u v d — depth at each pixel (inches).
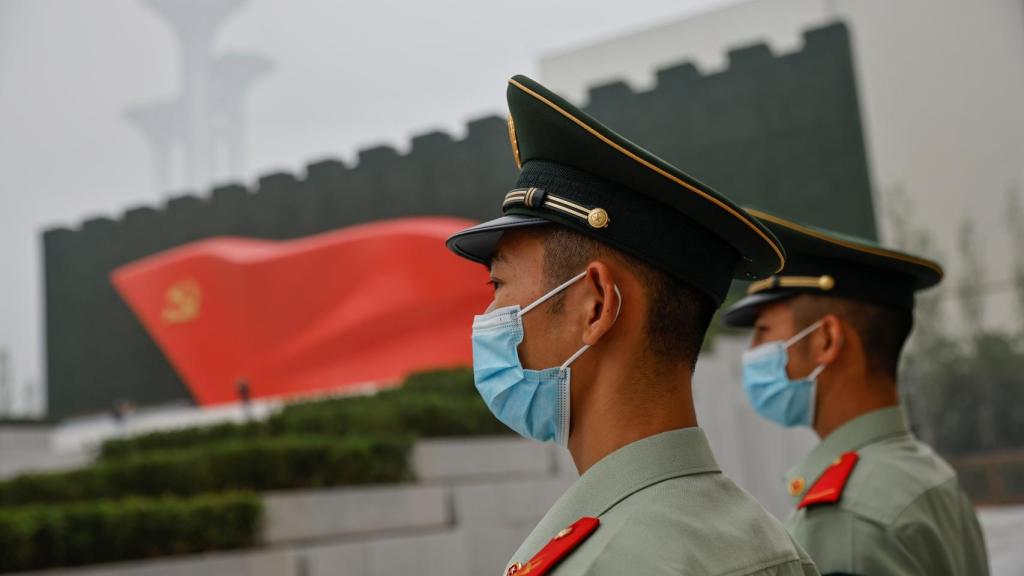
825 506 97.5
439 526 327.6
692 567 52.8
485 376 64.0
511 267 63.5
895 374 107.3
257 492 288.4
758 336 110.8
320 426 356.8
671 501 56.0
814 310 105.7
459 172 866.1
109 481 295.4
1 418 663.1
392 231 778.2
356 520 294.8
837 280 104.7
